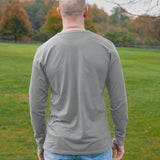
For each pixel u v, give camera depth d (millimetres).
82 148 1526
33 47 47719
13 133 6082
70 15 1571
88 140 1523
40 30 82812
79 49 1524
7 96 10250
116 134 1731
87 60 1516
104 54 1541
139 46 63375
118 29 63031
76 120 1531
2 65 20797
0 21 78812
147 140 5789
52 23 63750
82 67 1517
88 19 50750
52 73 1544
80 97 1520
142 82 14977
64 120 1545
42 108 1623
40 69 1569
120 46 63094
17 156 4836
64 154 1543
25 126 6598
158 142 5684
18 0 83188
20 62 23484
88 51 1525
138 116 7746
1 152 4988
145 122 7141
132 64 26578
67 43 1533
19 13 78688
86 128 1521
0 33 79062
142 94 11398
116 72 1571
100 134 1541
